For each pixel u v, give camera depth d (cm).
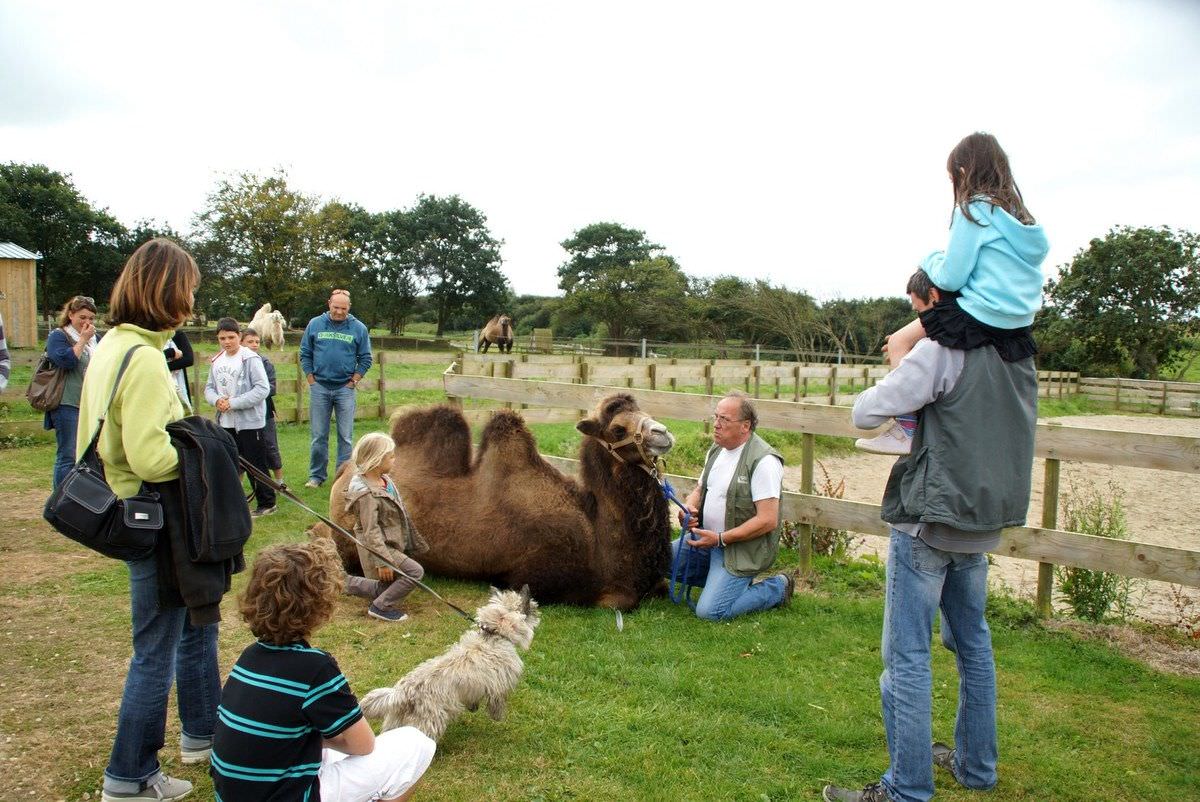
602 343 4138
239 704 238
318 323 846
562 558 518
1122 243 3878
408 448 587
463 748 353
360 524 487
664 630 488
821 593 575
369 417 1468
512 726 372
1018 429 291
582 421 537
